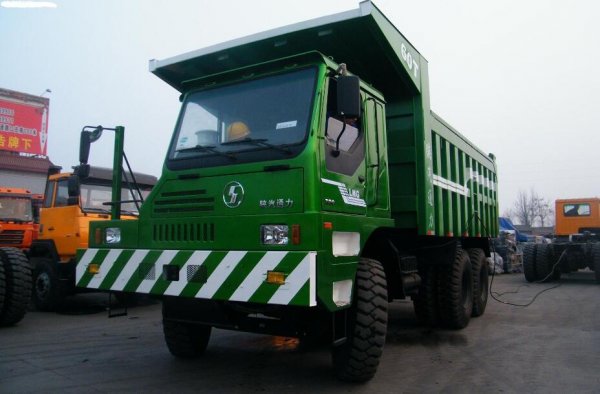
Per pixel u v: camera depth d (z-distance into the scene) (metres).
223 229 3.85
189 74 5.54
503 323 7.26
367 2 4.38
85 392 3.97
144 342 5.98
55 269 8.79
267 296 3.48
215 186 4.03
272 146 3.82
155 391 4.01
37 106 28.98
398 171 5.73
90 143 4.96
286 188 3.68
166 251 4.01
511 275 17.23
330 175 3.85
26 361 5.00
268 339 6.08
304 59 4.12
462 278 6.94
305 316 3.89
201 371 4.62
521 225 53.72
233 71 4.42
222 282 3.69
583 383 4.32
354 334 4.03
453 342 5.99
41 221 9.52
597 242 14.14
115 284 4.31
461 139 7.52
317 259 3.42
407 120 5.71
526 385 4.26
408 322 7.41
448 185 6.74
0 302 6.72
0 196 10.91
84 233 8.59
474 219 8.21
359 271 4.16
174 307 4.44
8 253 7.04
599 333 6.48
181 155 4.39
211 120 4.40
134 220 4.42
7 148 27.55
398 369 4.76
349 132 4.28
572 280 14.74
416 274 5.80
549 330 6.70
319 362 4.96
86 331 6.75
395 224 5.70
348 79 3.78
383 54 4.98
